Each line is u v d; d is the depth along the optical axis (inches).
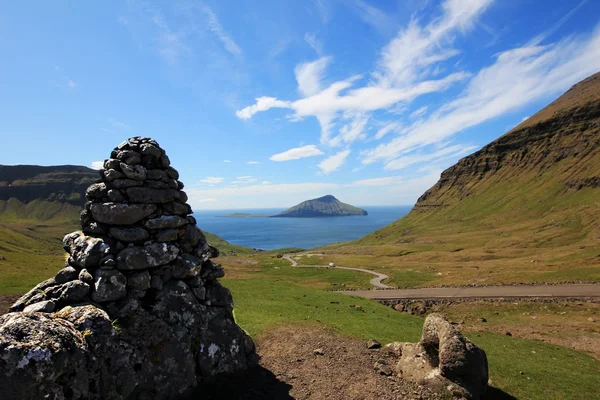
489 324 1847.9
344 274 4062.5
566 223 6112.2
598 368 1040.8
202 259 720.3
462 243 6702.8
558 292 2338.8
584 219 5876.0
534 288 2524.6
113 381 502.6
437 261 4953.3
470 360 692.1
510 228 7135.8
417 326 1454.2
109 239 621.0
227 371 682.2
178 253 681.6
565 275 2795.3
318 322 1215.6
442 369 703.1
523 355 1133.7
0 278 1914.4
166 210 689.6
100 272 579.2
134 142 674.2
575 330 1630.2
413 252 6525.6
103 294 561.6
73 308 521.7
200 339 651.5
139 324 569.3
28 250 6727.4
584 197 7357.3
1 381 372.8
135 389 533.6
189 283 693.3
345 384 710.5
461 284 2928.2
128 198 636.7
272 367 777.6
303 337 999.6
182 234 708.0
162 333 585.9
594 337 1493.6
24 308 544.1
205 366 642.8
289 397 650.2
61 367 421.1
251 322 1141.7
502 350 1186.0
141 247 621.3
